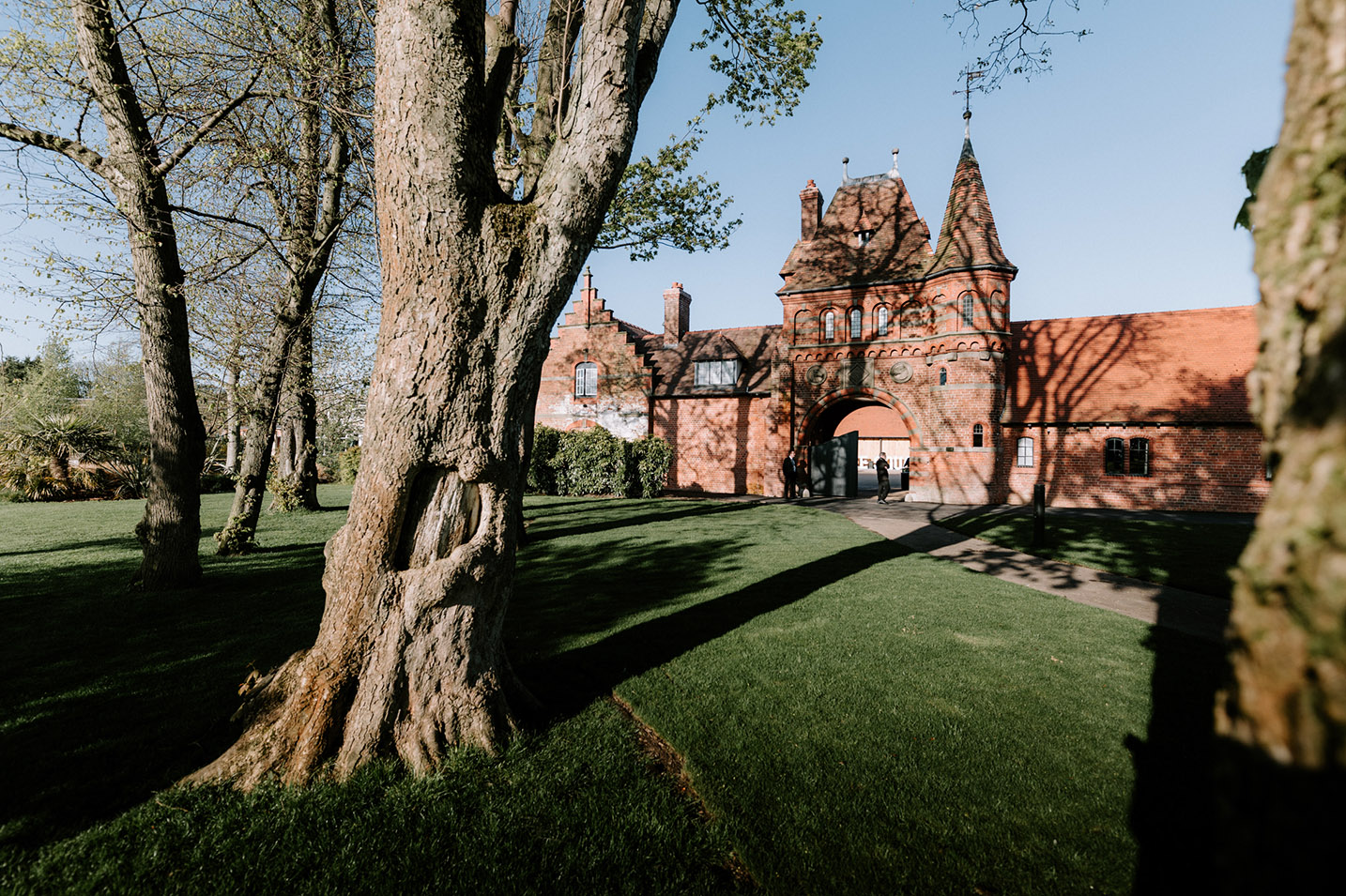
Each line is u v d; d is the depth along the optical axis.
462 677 3.59
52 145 6.99
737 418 27.73
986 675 4.95
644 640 5.76
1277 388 1.07
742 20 9.46
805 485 24.67
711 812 3.09
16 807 3.01
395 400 3.29
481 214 3.34
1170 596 7.89
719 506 19.44
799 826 2.96
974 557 10.65
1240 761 0.97
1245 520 16.64
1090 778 3.41
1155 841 2.86
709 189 13.47
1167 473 20.50
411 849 2.73
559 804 3.10
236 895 2.47
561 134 3.58
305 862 2.66
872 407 39.88
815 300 24.70
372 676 3.36
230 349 11.28
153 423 7.49
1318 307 0.99
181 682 4.57
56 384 27.62
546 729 3.92
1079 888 2.56
